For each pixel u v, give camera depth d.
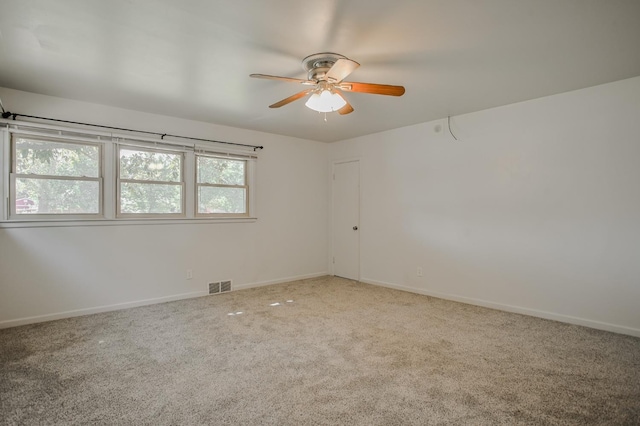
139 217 3.89
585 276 3.21
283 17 1.98
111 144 3.68
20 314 3.22
